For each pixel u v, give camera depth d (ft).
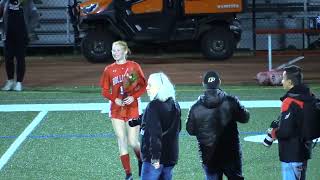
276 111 110.93
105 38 171.12
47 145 90.48
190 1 167.84
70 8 180.86
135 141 70.33
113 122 71.15
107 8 168.76
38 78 153.38
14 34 128.98
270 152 85.46
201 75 154.71
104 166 80.23
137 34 169.99
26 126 101.91
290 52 190.08
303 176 58.80
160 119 57.26
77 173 77.46
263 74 138.92
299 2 198.39
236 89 133.49
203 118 59.82
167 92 57.93
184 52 192.44
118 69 70.74
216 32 172.24
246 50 195.83
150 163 57.77
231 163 60.34
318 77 150.92
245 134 95.35
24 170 78.84
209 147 60.03
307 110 56.90
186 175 76.18
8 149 88.53
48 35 195.42
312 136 57.26
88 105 117.91
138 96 70.79
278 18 197.57
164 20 169.48
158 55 191.83
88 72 160.86
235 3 169.17
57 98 125.18
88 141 92.38
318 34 187.83
